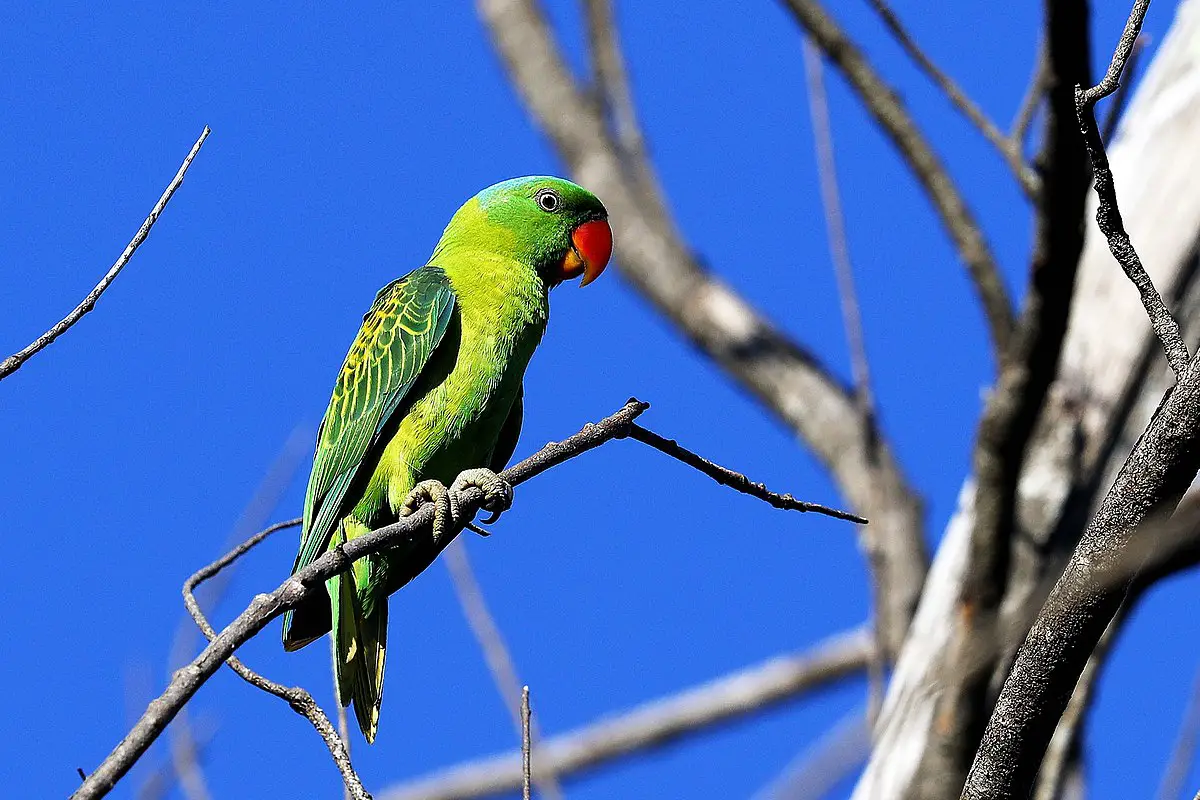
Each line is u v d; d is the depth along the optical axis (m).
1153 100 11.59
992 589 9.66
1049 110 8.36
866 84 10.66
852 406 15.30
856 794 9.84
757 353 16.03
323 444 11.43
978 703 9.39
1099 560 6.04
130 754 5.26
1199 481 7.96
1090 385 10.69
